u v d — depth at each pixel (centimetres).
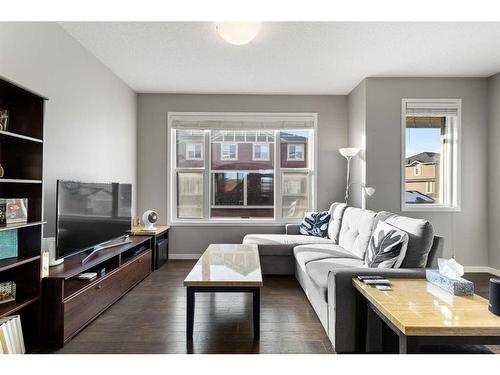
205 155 488
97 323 246
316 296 259
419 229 221
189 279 221
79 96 314
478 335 136
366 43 315
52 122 271
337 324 202
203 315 263
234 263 267
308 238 407
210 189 491
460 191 417
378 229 252
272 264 385
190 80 422
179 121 478
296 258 347
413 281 200
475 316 147
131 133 455
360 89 429
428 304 162
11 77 222
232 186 495
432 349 168
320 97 482
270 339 222
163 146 479
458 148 418
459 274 184
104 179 371
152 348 209
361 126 426
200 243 479
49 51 265
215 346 212
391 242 221
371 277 201
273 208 491
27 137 190
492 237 410
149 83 434
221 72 393
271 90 463
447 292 180
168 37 302
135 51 333
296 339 222
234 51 333
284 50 330
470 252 416
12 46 223
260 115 479
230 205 492
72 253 255
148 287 336
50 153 269
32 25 243
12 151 204
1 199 186
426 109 414
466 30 289
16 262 183
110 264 304
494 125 407
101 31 291
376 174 415
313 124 481
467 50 333
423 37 302
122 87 422
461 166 418
